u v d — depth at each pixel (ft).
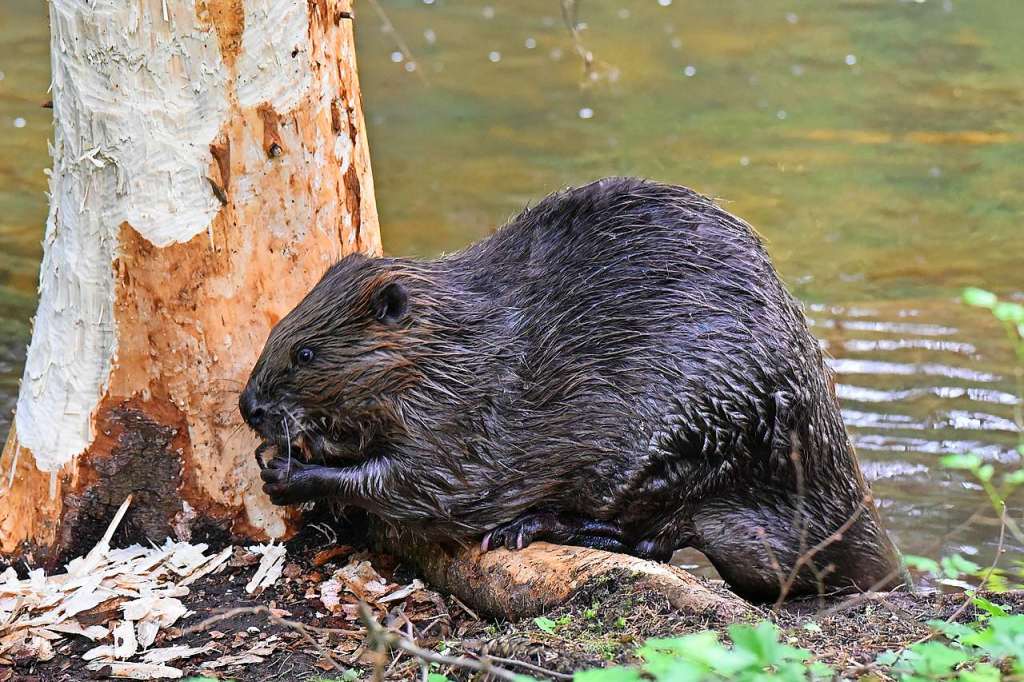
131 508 27.17
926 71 71.36
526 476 25.68
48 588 25.82
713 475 26.18
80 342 26.68
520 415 25.55
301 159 26.50
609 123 63.31
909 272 48.75
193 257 26.16
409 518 25.64
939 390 39.50
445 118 63.57
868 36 77.15
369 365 24.94
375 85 67.51
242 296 26.61
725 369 25.68
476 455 25.45
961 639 18.65
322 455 25.98
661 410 25.54
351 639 24.79
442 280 26.03
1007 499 33.73
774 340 26.13
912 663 19.26
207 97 25.70
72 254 26.55
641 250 26.16
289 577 26.78
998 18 80.69
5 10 80.07
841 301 46.21
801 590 28.12
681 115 64.59
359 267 25.41
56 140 26.66
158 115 25.63
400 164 57.67
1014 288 47.37
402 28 76.13
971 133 63.10
